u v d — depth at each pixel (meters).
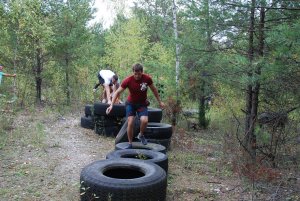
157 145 4.95
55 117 8.07
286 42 3.18
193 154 5.68
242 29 5.23
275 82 4.20
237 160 4.78
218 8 5.25
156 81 8.66
